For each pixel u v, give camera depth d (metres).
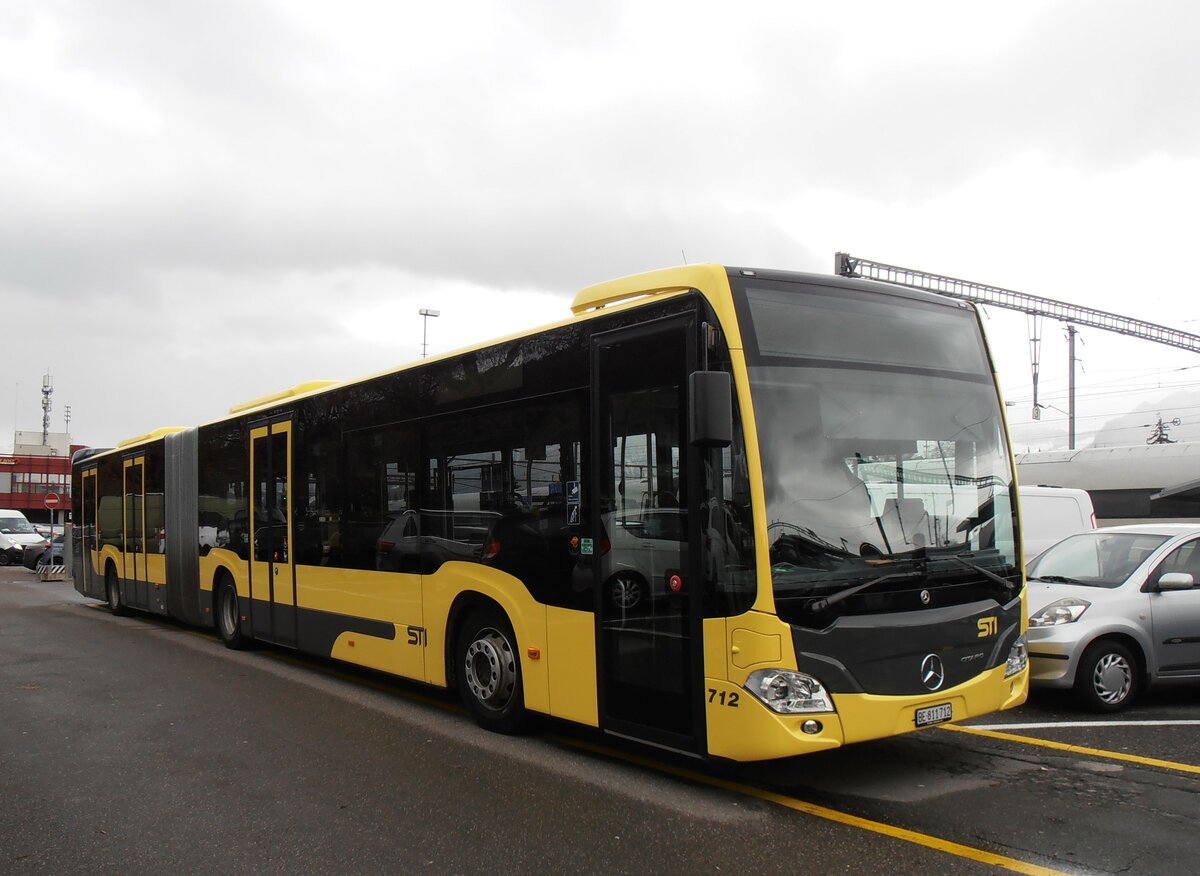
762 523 4.97
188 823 5.09
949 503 5.69
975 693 5.48
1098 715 7.43
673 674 5.36
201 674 9.74
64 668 10.18
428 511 7.63
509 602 6.69
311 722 7.45
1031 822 4.95
